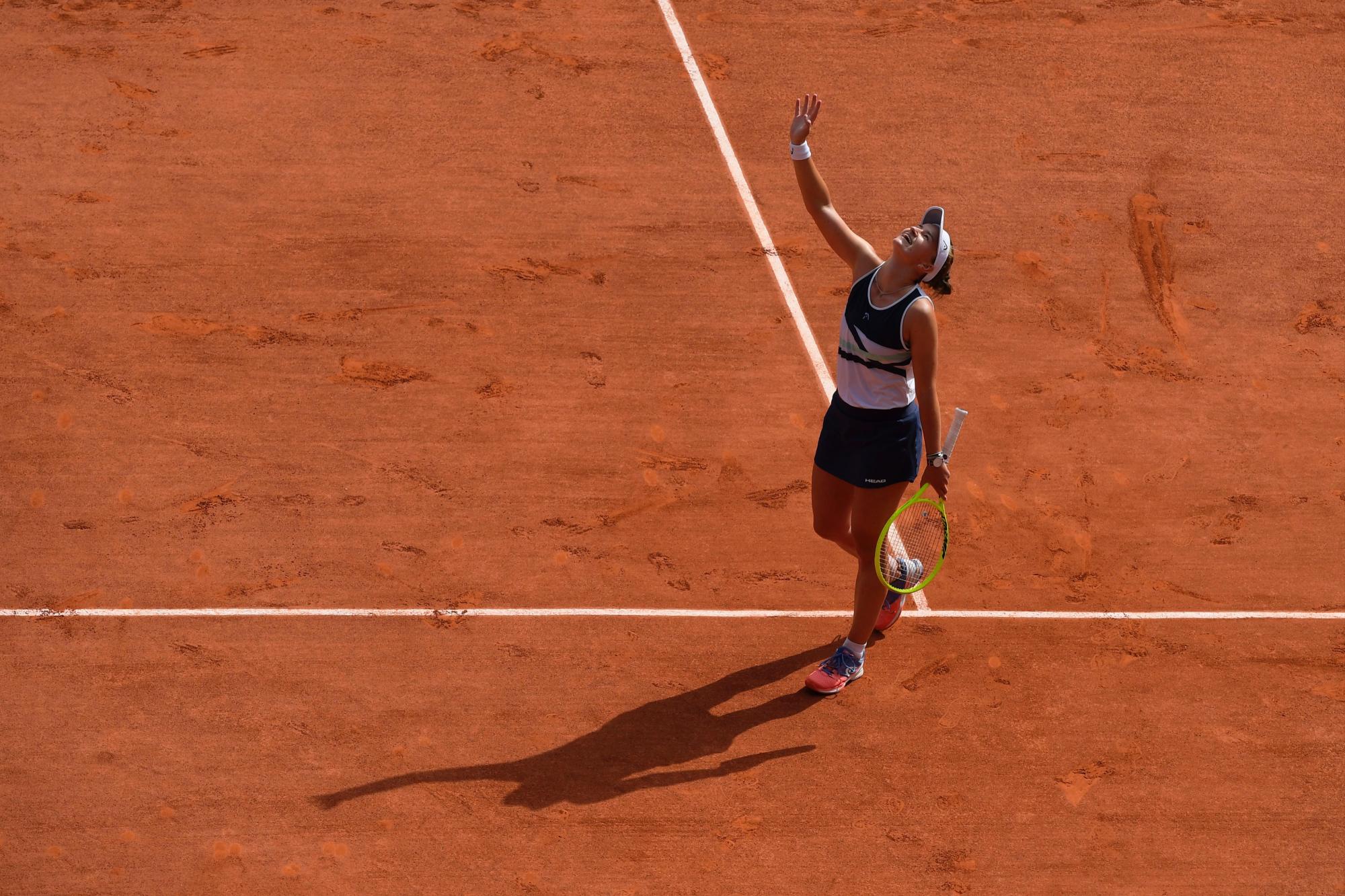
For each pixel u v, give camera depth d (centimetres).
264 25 4100
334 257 3244
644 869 1933
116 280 3120
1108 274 3384
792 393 2945
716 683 2258
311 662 2238
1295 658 2370
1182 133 3900
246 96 3781
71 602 2317
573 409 2856
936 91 4016
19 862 1881
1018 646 2366
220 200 3397
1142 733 2206
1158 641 2391
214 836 1939
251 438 2712
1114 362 3114
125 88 3775
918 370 1922
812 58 4131
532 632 2327
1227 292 3350
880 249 3372
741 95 3938
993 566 2538
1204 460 2836
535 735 2136
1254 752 2183
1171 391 3036
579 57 4056
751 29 4250
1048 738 2189
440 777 2052
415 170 3553
